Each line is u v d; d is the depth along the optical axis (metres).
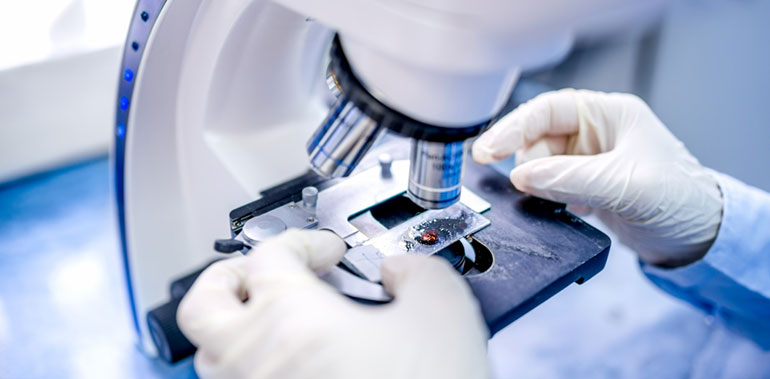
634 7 0.36
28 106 0.75
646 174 0.53
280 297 0.41
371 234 0.48
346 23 0.39
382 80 0.40
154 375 0.63
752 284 0.56
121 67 0.52
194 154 0.54
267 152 0.53
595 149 0.57
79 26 0.77
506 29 0.36
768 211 0.56
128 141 0.54
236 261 0.45
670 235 0.56
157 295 0.61
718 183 0.57
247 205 0.49
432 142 0.41
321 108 0.58
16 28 0.75
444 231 0.48
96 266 0.70
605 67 0.82
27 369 0.62
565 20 0.36
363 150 0.43
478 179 0.53
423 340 0.40
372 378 0.39
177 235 0.59
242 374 0.41
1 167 0.77
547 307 0.75
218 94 0.51
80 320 0.66
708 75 0.77
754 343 0.64
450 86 0.39
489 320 0.43
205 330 0.41
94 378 0.62
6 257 0.70
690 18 0.74
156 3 0.48
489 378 0.41
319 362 0.39
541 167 0.51
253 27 0.48
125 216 0.58
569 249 0.48
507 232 0.49
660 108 0.83
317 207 0.49
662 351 0.71
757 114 0.76
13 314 0.66
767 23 0.72
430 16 0.36
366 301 0.45
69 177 0.81
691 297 0.63
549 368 0.69
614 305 0.75
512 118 0.55
